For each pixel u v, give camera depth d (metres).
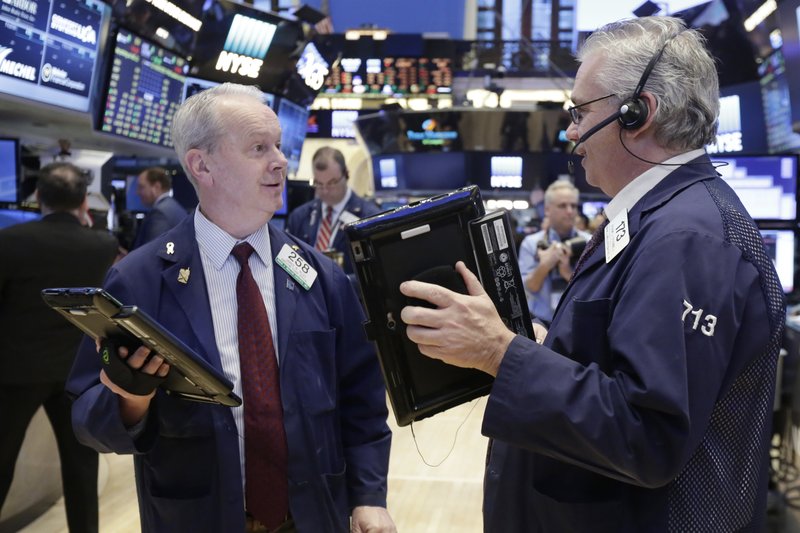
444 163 8.46
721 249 1.06
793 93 3.95
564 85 13.76
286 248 1.59
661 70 1.16
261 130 1.49
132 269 1.49
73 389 1.50
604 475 1.14
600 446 1.01
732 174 4.03
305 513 1.48
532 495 1.21
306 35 6.37
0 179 4.23
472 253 1.21
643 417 1.00
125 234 5.59
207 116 1.48
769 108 5.34
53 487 3.67
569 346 1.15
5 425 2.90
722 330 1.03
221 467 1.43
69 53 4.10
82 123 4.61
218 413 1.44
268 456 1.48
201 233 1.53
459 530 3.40
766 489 1.17
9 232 2.86
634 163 1.21
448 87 14.13
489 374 1.24
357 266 1.18
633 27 1.22
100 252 3.05
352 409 1.68
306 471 1.49
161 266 1.50
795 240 4.00
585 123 1.24
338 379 1.67
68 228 2.97
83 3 4.09
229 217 1.51
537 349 1.10
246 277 1.52
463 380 1.25
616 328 1.06
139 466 1.50
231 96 1.52
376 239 1.18
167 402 1.43
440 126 8.19
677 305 1.02
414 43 14.05
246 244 1.54
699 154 1.20
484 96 8.64
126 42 4.63
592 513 1.13
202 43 5.54
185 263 1.51
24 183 4.56
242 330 1.50
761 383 1.12
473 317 1.11
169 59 5.20
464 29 16.38
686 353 1.01
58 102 4.11
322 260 1.68
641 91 1.17
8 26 3.57
